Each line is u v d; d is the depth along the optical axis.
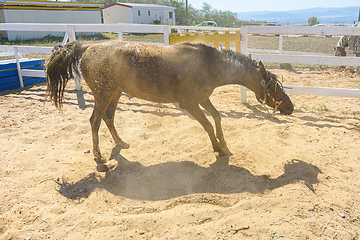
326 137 4.75
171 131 5.01
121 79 3.67
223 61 3.70
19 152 4.24
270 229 2.67
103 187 3.44
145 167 3.89
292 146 4.39
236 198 3.18
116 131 4.61
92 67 3.61
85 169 3.84
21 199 3.17
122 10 34.75
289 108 4.01
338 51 10.64
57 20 25.64
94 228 2.75
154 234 2.68
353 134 4.85
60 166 3.89
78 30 7.48
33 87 8.44
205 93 3.75
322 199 3.12
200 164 3.96
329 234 2.62
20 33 22.30
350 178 3.53
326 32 5.73
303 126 5.20
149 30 6.70
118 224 2.79
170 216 2.90
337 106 6.48
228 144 4.48
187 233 2.66
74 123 5.39
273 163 3.90
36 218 2.88
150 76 3.59
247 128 5.18
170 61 3.57
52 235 2.66
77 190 3.36
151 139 4.68
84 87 8.13
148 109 6.30
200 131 5.00
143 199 3.22
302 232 2.63
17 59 8.11
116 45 3.65
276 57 6.10
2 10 22.05
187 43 3.70
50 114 5.94
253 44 20.19
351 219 2.83
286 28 5.99
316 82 8.59
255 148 4.29
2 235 2.63
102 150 4.38
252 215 2.88
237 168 3.75
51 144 4.58
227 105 6.59
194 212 2.95
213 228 2.71
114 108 4.34
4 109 6.23
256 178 3.54
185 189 3.38
